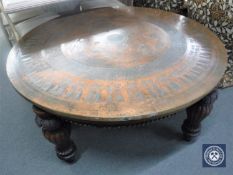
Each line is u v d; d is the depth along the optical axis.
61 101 0.81
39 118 0.93
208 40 1.03
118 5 1.44
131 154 1.17
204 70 0.88
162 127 1.27
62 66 0.94
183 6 1.47
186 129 1.13
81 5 1.48
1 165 1.17
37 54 1.02
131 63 0.92
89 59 0.95
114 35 1.08
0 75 1.75
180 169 1.09
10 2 1.23
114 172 1.10
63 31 1.16
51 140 0.99
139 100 0.79
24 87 0.87
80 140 1.24
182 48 0.98
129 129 1.27
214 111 1.33
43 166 1.15
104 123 0.87
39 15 1.48
